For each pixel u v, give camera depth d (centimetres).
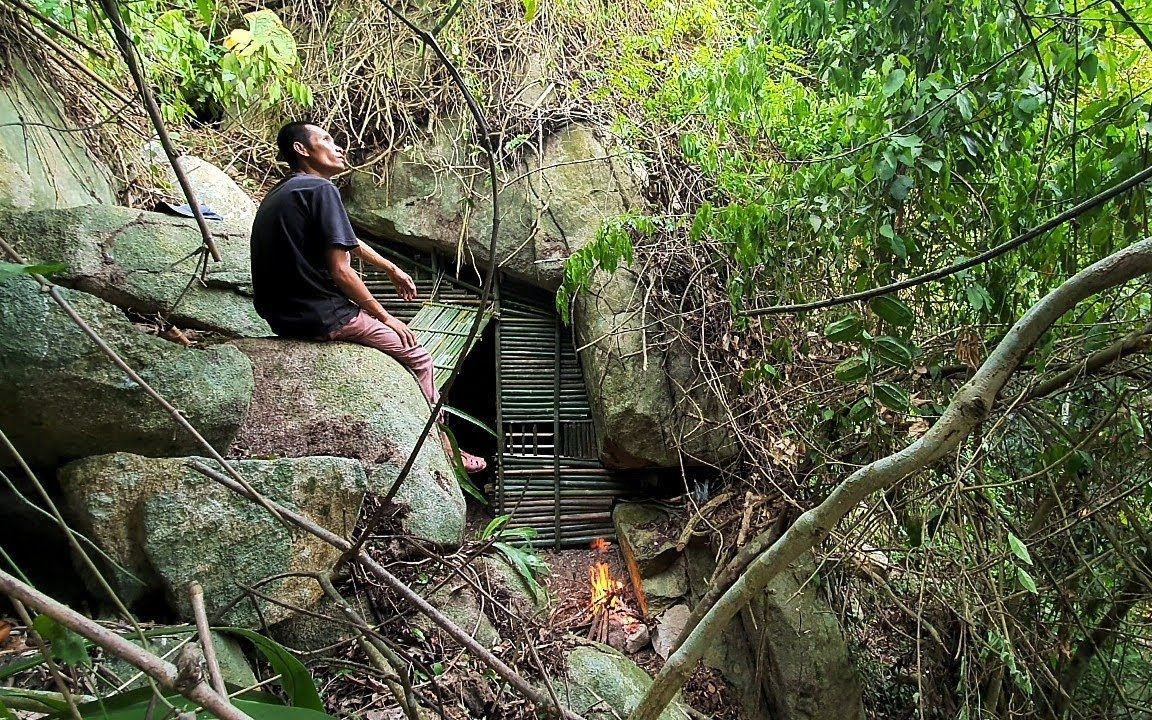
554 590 293
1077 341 184
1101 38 160
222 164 335
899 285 128
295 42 351
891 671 255
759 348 285
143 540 164
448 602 206
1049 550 207
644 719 114
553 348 323
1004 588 207
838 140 228
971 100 175
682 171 321
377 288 334
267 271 233
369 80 342
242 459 193
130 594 167
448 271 334
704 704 260
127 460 167
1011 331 97
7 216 194
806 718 240
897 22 180
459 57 334
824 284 235
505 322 324
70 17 239
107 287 198
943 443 98
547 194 316
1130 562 186
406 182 325
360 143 329
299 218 232
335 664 175
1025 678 185
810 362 250
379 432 219
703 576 286
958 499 185
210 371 180
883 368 202
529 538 266
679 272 304
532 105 329
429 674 153
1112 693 221
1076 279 92
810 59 256
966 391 98
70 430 165
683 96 290
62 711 87
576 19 352
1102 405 194
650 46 342
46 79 237
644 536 297
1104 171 166
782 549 106
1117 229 168
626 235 238
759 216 214
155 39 282
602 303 301
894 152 174
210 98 357
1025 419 195
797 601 250
